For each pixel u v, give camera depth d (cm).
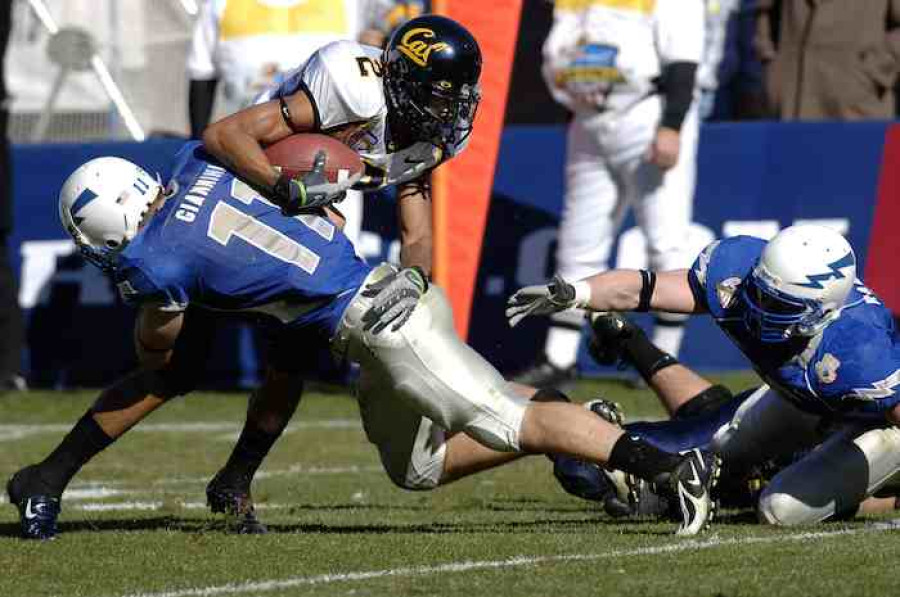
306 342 1912
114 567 1717
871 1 3900
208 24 3281
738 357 3862
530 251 3862
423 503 2328
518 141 3862
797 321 1836
